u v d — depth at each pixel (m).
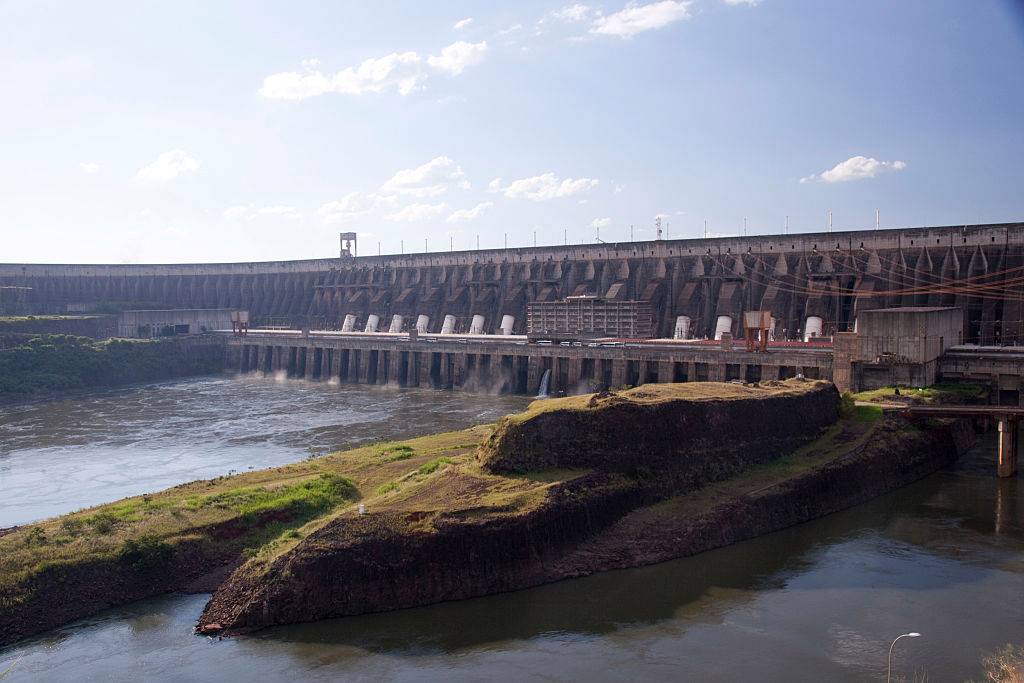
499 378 171.88
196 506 72.25
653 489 75.50
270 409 155.12
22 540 64.50
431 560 61.28
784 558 69.75
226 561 66.56
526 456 73.19
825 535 75.25
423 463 87.38
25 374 177.25
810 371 130.75
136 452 116.50
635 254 198.50
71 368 185.50
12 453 116.75
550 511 66.19
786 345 146.12
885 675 51.06
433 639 55.72
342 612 58.75
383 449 96.56
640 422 78.44
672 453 79.62
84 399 170.12
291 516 72.94
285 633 56.69
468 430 108.75
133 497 82.50
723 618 58.81
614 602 61.16
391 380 192.00
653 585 64.00
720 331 176.12
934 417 100.94
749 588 63.72
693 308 183.12
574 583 64.12
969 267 155.62
